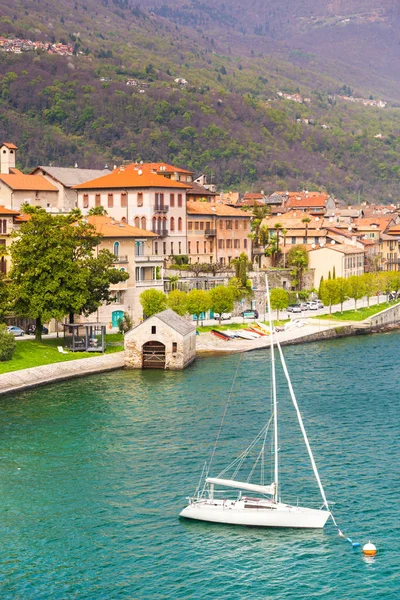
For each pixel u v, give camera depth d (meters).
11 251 183.88
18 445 121.19
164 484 106.50
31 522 96.12
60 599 81.44
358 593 82.19
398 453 118.50
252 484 100.50
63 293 179.88
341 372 176.62
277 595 82.00
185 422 133.25
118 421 133.38
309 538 92.50
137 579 84.69
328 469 111.81
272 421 134.50
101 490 104.69
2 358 165.62
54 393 153.25
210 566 87.06
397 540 91.81
